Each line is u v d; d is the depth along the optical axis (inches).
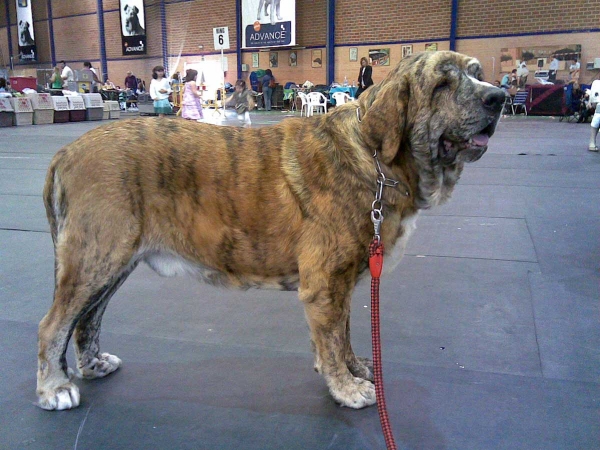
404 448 101.3
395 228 111.3
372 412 114.1
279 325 157.4
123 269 112.8
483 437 104.0
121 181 108.8
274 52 1155.3
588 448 100.3
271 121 812.6
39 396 115.3
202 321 160.4
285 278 116.2
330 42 1075.3
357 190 107.0
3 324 155.1
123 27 1343.5
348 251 107.9
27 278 194.2
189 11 1238.3
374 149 107.4
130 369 132.6
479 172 398.9
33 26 1545.3
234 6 1163.3
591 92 671.1
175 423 110.5
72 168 110.4
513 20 914.1
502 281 185.5
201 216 113.3
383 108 105.7
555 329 149.6
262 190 111.2
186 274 120.3
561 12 877.2
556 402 115.2
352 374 127.0
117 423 110.6
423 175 109.9
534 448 100.5
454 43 968.3
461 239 235.0
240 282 118.9
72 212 109.7
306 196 109.1
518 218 267.6
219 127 119.4
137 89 1321.4
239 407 116.4
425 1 974.4
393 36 1020.5
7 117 802.2
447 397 118.0
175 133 114.5
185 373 130.6
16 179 383.6
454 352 138.2
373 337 103.3
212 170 112.0
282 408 116.0
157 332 152.9
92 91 1134.4
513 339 144.3
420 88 104.4
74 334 125.7
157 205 112.1
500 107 100.5
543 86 900.0
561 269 195.6
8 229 258.2
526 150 505.4
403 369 130.2
